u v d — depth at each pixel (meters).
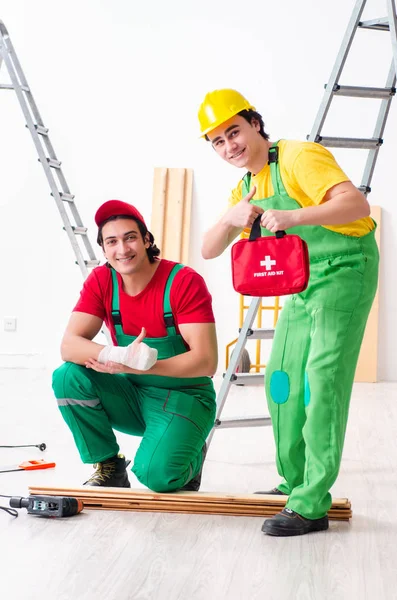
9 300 8.12
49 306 8.09
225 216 3.23
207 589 2.69
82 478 4.09
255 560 2.95
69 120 7.97
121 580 2.74
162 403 3.61
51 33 7.91
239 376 4.52
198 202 7.93
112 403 3.63
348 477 4.28
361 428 5.56
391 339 7.76
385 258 7.71
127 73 7.91
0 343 8.13
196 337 3.45
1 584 2.68
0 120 8.00
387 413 6.14
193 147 7.91
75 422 3.61
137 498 3.50
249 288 3.14
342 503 3.46
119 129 7.95
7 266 8.09
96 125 7.96
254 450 4.92
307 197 3.21
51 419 5.59
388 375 7.78
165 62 7.88
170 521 3.38
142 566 2.87
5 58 5.56
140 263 3.45
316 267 3.28
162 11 7.85
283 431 3.47
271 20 7.74
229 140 3.23
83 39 7.91
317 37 7.70
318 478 3.21
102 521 3.35
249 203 3.22
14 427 5.30
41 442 4.89
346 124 7.69
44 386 7.02
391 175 7.68
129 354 3.34
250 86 7.80
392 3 3.83
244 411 6.20
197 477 3.74
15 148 8.01
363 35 7.61
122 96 7.92
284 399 3.43
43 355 8.10
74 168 7.99
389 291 7.73
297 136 7.77
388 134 7.66
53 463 4.32
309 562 2.94
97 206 7.99
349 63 7.66
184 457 3.53
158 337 3.54
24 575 2.76
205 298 3.49
